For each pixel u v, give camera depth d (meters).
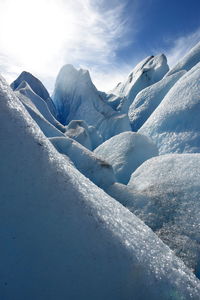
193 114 20.28
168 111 22.89
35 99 28.20
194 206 7.98
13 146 3.83
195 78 23.38
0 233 3.13
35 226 3.35
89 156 12.95
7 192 3.44
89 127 29.42
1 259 2.97
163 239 7.04
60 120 44.62
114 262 3.49
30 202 3.50
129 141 16.30
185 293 3.93
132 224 5.02
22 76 42.47
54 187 3.86
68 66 50.88
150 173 10.73
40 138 4.45
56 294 2.96
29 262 3.06
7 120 4.02
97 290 3.16
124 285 3.35
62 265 3.19
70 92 48.16
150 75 53.06
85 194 4.30
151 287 3.59
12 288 2.82
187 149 18.17
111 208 4.93
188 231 7.21
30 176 3.72
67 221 3.59
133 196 9.23
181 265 4.75
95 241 3.58
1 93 4.27
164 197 8.66
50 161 4.19
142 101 39.59
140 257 3.90
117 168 14.49
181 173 9.73
